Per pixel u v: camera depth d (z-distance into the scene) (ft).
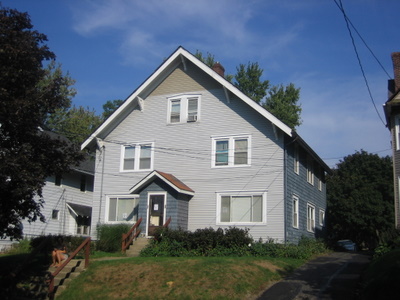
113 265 57.06
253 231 78.02
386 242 65.00
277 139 79.71
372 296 39.96
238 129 82.79
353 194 117.08
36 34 53.06
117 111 91.09
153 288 49.34
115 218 89.15
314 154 93.81
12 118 47.91
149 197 82.69
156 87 91.40
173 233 72.84
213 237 70.64
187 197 83.10
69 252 70.28
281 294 46.24
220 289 47.24
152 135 89.45
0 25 49.93
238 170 81.30
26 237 91.45
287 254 68.80
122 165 90.79
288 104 155.43
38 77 53.21
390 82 89.20
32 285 53.42
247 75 156.25
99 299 49.01
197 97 87.35
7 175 45.75
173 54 88.02
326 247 94.94
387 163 128.36
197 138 85.61
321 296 44.80
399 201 79.41
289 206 79.92
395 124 82.38
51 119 161.48
